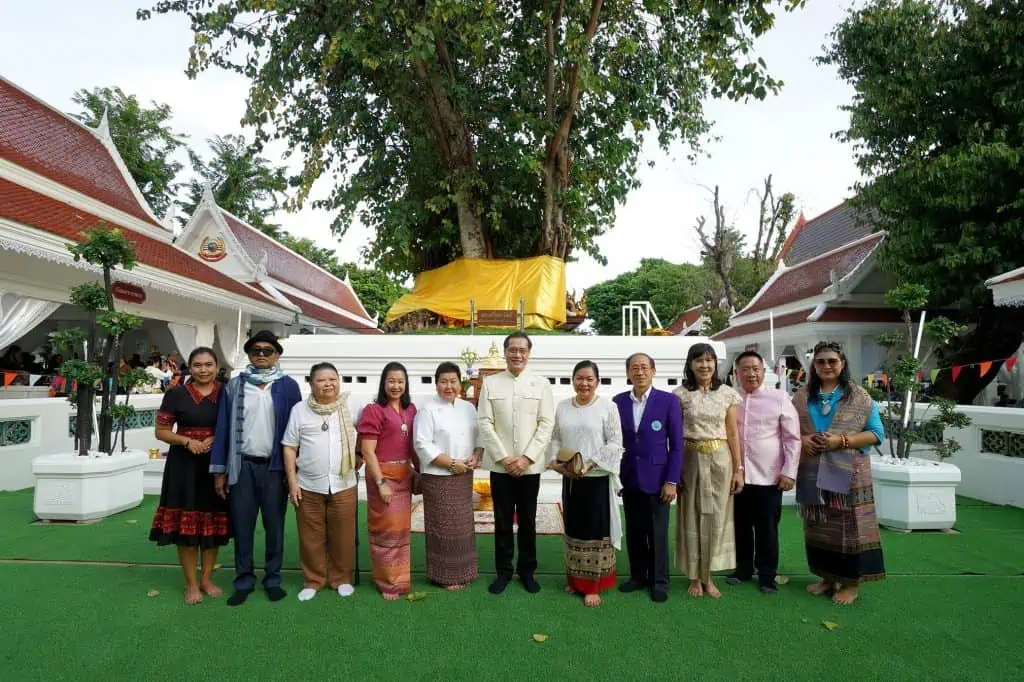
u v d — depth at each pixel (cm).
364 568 516
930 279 1325
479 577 492
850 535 438
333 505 453
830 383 462
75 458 674
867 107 1398
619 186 1062
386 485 448
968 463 834
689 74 1073
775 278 2347
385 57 862
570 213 1037
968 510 742
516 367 471
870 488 449
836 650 369
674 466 443
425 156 1041
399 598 443
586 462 441
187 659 355
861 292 1708
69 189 1277
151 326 2078
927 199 1269
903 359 677
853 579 433
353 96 989
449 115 995
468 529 469
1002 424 784
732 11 889
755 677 338
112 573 499
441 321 1016
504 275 1005
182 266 1463
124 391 881
